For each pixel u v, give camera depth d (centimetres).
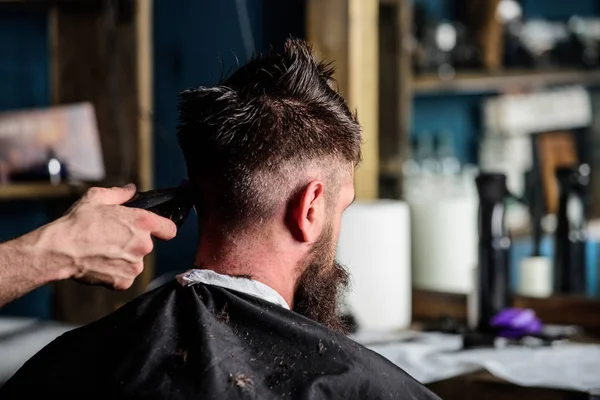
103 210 145
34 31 319
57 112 296
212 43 335
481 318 277
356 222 292
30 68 319
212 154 145
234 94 146
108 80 311
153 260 336
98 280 146
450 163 409
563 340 268
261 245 146
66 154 295
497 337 265
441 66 380
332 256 152
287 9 332
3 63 315
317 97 147
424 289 320
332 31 323
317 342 138
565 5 493
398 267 298
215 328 137
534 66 419
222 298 141
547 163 343
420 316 318
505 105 438
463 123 446
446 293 314
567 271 316
